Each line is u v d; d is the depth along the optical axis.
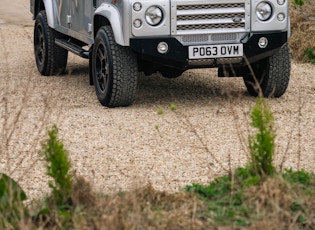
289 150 10.61
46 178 9.63
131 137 11.45
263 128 8.39
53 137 8.02
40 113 12.86
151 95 14.19
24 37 21.27
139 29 12.67
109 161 10.33
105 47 13.09
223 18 12.97
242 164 10.05
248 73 13.88
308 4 19.55
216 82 15.30
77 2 14.62
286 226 7.57
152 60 12.80
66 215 7.59
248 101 13.57
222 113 12.73
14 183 7.91
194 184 8.58
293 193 7.93
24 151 10.71
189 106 13.29
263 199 7.77
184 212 7.79
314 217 7.69
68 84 15.31
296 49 17.75
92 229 7.34
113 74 12.98
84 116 12.66
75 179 8.41
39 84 15.36
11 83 15.44
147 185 8.41
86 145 11.07
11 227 7.39
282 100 13.66
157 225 7.44
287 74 13.59
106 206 7.70
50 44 15.98
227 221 7.61
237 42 13.05
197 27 12.87
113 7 13.06
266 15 13.11
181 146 10.95
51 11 15.77
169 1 12.73
